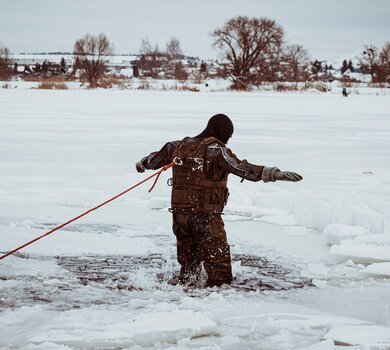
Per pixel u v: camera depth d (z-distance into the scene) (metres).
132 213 9.39
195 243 6.07
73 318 4.82
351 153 17.28
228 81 102.12
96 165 14.09
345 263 6.80
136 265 6.64
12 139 19.59
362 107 45.47
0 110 35.03
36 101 45.91
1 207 9.55
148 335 4.52
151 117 30.77
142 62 147.62
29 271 6.28
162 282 6.08
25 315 5.01
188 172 5.94
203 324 4.70
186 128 24.52
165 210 9.63
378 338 4.57
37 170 13.27
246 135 22.31
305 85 95.69
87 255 6.98
